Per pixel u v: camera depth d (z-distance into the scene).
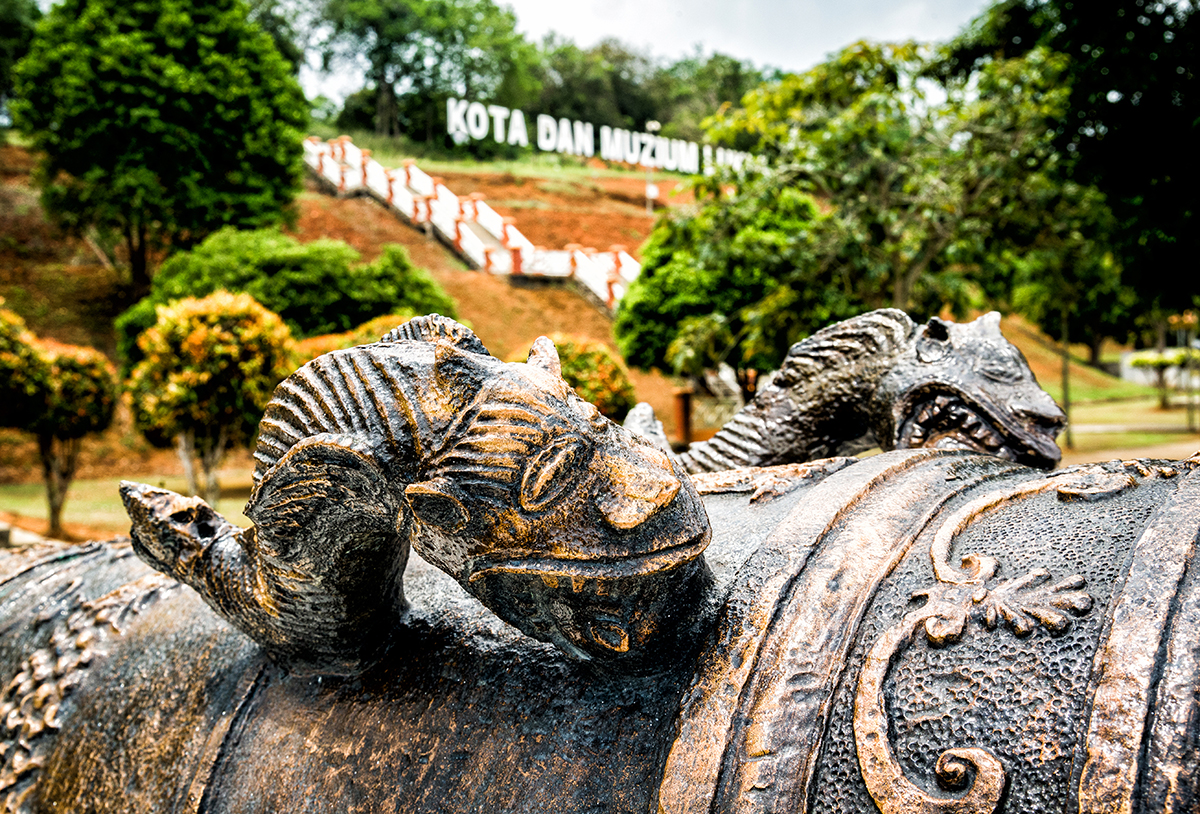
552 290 15.92
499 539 0.77
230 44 14.03
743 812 0.72
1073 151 6.04
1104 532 0.80
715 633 0.85
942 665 0.74
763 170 7.04
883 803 0.68
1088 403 17.69
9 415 6.55
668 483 0.78
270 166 14.45
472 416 0.78
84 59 12.55
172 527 1.07
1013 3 7.36
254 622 1.03
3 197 16.08
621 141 26.42
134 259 13.79
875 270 6.27
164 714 1.16
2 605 1.53
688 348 7.18
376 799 0.91
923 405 1.40
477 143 28.06
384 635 1.06
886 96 6.50
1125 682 0.64
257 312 5.90
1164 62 5.18
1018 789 0.65
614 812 0.79
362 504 0.86
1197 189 5.46
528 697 0.92
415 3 27.30
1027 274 8.40
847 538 0.91
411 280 8.98
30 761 1.24
